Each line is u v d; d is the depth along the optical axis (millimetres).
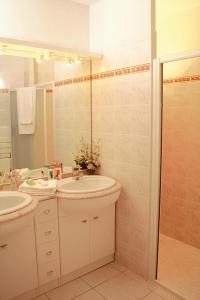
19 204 1749
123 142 2258
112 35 2262
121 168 2309
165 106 2545
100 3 2371
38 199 1878
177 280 2160
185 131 2553
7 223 1520
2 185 2068
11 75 2107
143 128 2082
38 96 2271
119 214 2389
